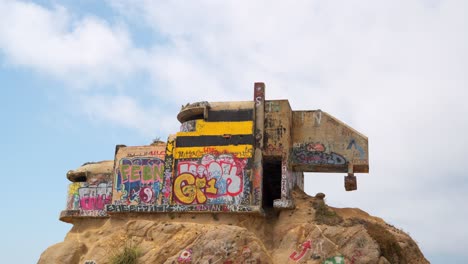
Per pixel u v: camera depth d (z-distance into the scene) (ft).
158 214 102.47
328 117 109.09
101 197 115.44
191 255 90.53
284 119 104.88
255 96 106.42
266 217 100.78
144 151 109.09
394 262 91.71
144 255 93.81
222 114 105.09
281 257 92.58
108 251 98.32
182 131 107.14
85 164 123.54
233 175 100.27
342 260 90.33
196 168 102.42
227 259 88.89
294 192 106.11
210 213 99.30
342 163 106.11
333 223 96.53
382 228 96.17
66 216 114.01
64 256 103.19
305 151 107.86
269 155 103.60
